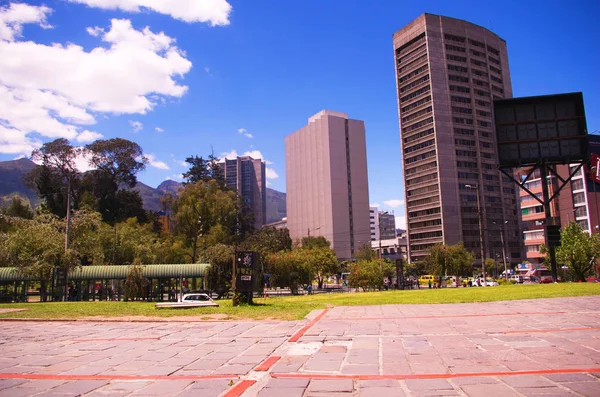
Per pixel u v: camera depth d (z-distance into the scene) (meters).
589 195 72.00
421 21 112.38
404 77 117.25
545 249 45.72
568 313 13.16
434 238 106.38
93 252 51.78
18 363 8.70
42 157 82.69
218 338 11.15
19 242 38.66
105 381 7.11
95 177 87.25
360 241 141.12
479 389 5.99
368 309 16.64
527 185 86.31
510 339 9.53
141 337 11.73
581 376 6.41
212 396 6.12
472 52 114.50
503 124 28.86
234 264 19.45
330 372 7.27
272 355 8.81
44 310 19.08
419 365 7.53
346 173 143.62
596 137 65.75
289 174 160.50
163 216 102.75
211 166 106.50
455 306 16.53
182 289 43.31
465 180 107.69
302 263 58.62
